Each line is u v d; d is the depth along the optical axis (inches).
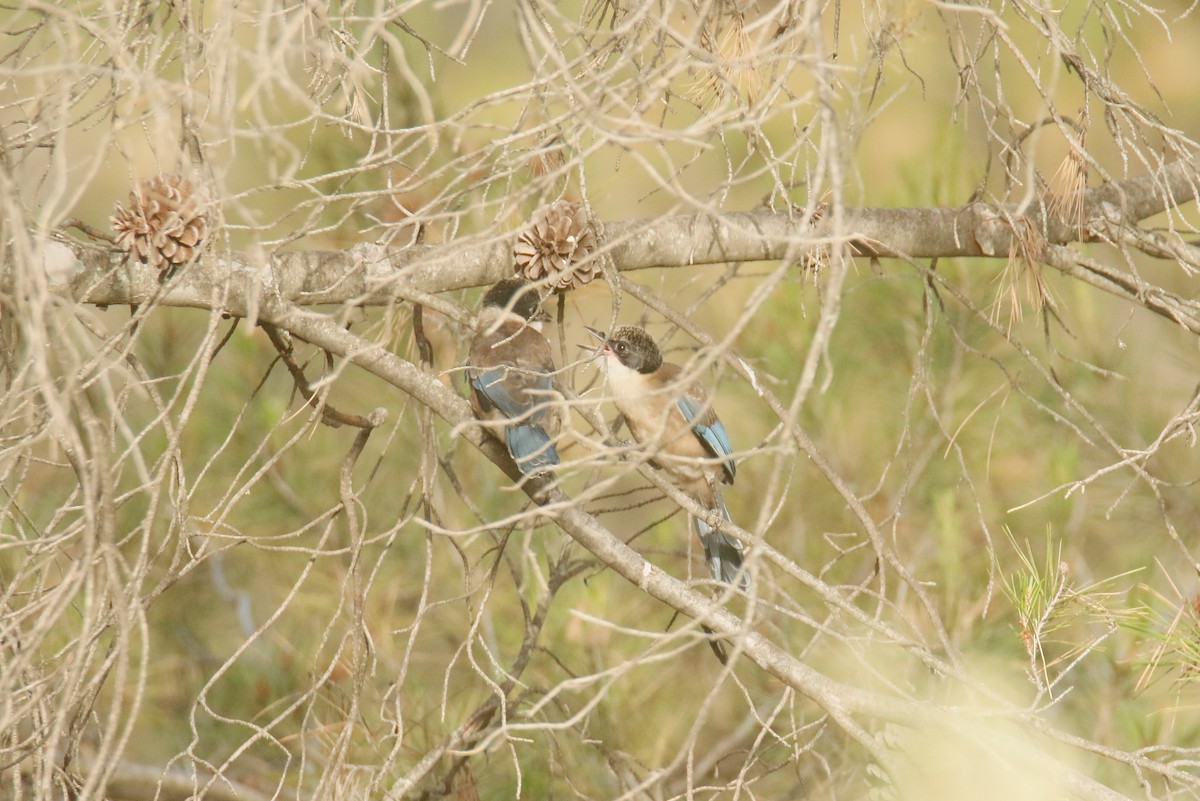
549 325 434.3
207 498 424.5
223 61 193.5
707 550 383.6
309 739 382.6
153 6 237.9
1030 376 424.2
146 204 273.6
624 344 368.5
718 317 444.1
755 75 247.4
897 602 379.2
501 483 441.1
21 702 234.4
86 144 278.5
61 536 221.6
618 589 428.5
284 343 313.0
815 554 427.8
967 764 298.7
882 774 312.8
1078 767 341.7
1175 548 416.5
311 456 432.5
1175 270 450.3
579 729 382.9
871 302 427.2
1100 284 342.0
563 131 227.8
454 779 361.4
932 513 419.5
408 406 432.1
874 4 263.1
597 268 302.4
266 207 370.6
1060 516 400.5
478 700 391.2
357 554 286.5
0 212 214.2
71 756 246.1
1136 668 343.9
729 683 421.1
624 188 470.0
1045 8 242.2
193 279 283.7
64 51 199.6
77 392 199.5
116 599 194.1
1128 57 582.2
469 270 316.2
